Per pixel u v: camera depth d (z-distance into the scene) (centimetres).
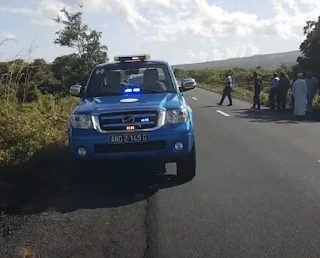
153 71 813
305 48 2694
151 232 508
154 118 675
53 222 548
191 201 623
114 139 667
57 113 1291
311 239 484
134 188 698
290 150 995
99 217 564
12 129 870
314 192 662
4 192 665
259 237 491
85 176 723
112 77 812
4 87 1293
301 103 1752
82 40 2767
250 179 741
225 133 1284
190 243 477
